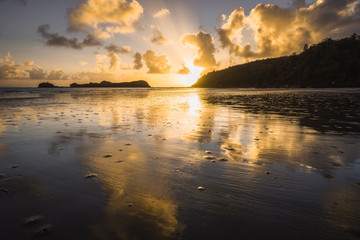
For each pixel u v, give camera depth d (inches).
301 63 4987.7
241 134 203.3
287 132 211.9
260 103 590.2
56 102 629.9
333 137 189.8
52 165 122.9
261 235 63.7
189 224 69.4
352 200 83.6
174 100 734.5
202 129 226.5
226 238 62.5
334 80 3954.2
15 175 108.8
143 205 80.9
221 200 84.2
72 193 90.4
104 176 107.4
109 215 74.5
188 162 127.6
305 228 67.0
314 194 88.6
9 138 187.0
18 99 776.3
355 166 119.7
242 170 115.0
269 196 87.1
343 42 4594.0
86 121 277.9
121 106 497.7
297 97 896.9
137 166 121.1
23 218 73.3
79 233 65.3
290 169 116.1
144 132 211.3
